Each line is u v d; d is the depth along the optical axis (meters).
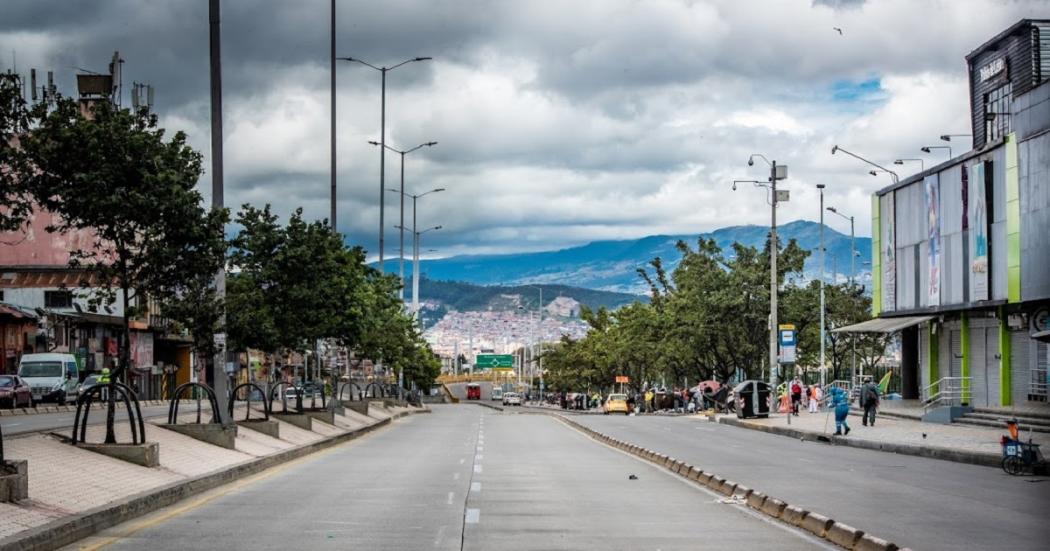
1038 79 52.50
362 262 48.47
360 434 42.56
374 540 13.78
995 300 41.72
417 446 35.16
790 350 49.56
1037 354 40.38
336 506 17.52
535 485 21.39
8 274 68.81
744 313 71.88
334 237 42.22
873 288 56.16
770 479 22.67
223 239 23.59
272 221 37.56
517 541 13.80
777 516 16.36
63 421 35.56
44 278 68.75
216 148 27.56
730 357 76.50
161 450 22.41
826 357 83.00
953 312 46.88
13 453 17.78
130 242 22.56
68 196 21.17
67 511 14.32
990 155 42.41
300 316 37.47
